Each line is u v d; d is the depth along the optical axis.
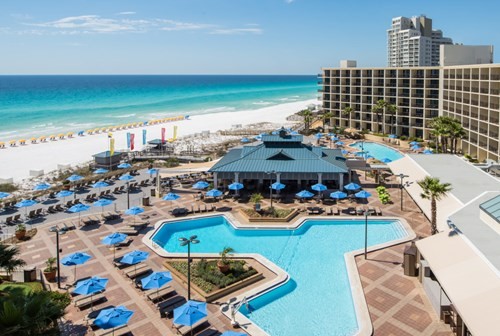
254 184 61.06
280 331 27.38
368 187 60.81
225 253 34.25
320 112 134.88
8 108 185.12
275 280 33.22
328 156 61.56
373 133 105.75
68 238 42.41
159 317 28.00
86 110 182.38
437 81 94.94
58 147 99.38
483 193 38.44
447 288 24.95
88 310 28.75
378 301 29.83
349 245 41.53
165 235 44.81
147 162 81.50
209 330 26.53
